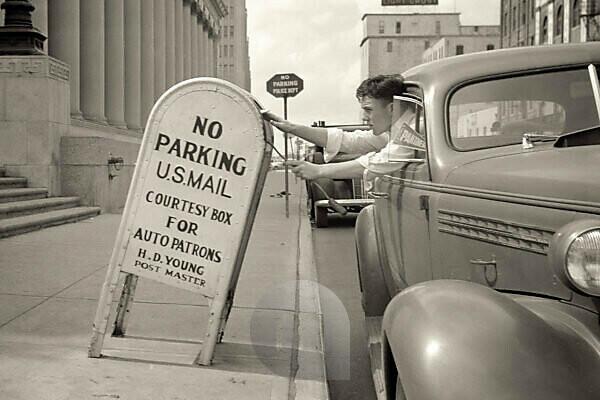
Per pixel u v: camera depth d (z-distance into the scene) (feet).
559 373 6.98
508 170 9.77
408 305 8.27
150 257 14.35
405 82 13.75
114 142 48.83
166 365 14.56
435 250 11.25
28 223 34.37
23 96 42.09
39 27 56.80
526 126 11.91
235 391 13.30
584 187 8.18
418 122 12.85
